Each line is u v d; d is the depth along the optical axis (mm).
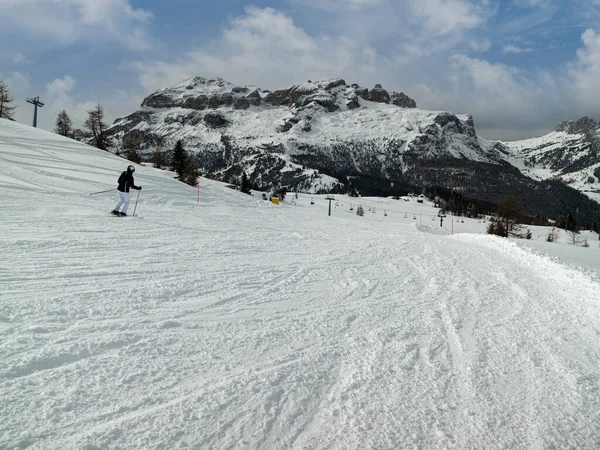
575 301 7559
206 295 5812
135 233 10492
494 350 4793
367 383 3688
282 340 4477
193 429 2768
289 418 3039
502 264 11531
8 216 10852
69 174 23141
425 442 2910
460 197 191250
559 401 3678
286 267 8227
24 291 5090
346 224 21672
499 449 2912
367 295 6746
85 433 2592
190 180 48156
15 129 33969
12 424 2588
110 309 4805
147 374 3422
